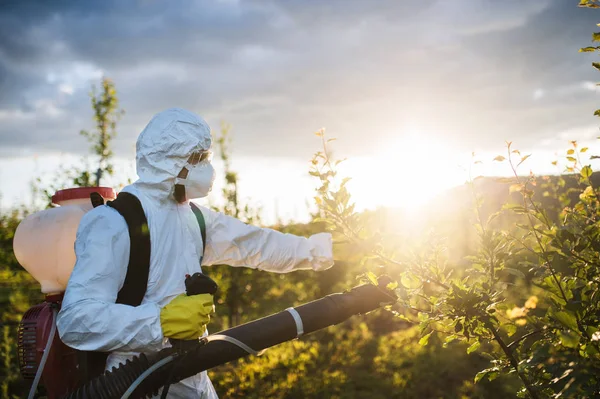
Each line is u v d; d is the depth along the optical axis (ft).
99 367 7.79
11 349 22.44
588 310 6.93
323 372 19.38
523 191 7.45
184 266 8.36
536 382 7.18
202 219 8.98
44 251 8.46
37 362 8.15
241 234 9.43
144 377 6.97
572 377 6.05
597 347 6.17
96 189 9.05
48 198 24.72
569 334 6.09
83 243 7.60
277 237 9.73
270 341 7.72
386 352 20.42
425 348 20.20
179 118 8.13
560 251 7.18
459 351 19.66
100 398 7.00
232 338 7.48
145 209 8.01
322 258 9.69
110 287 7.51
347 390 18.26
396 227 8.13
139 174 8.26
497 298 7.55
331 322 8.09
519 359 7.41
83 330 7.16
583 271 7.33
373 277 7.75
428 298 7.41
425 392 17.79
